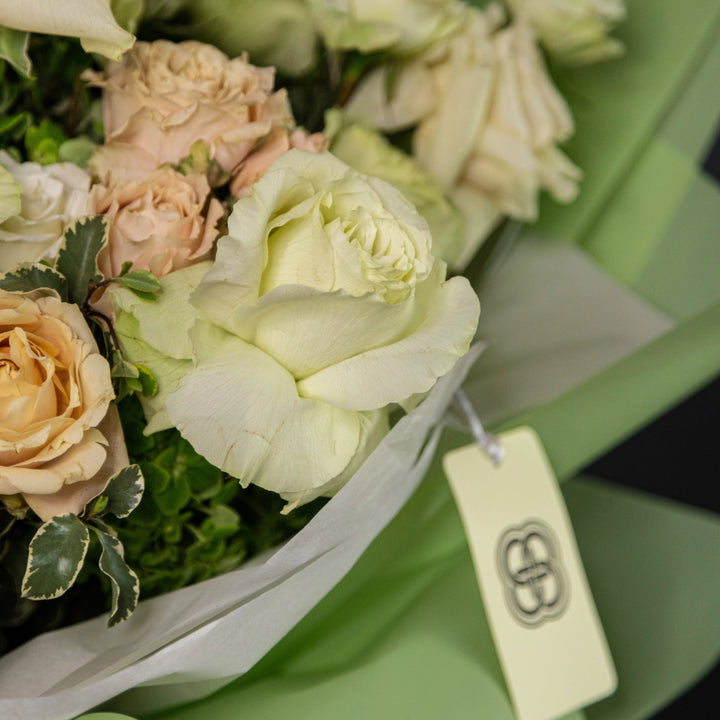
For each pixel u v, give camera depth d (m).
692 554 0.74
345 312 0.55
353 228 0.57
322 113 0.69
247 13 0.65
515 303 0.78
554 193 0.73
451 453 0.65
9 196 0.58
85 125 0.64
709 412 1.16
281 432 0.56
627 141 0.78
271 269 0.56
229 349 0.56
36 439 0.54
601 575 0.74
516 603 0.65
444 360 0.56
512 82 0.70
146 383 0.57
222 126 0.61
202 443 0.55
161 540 0.61
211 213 0.59
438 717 0.63
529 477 0.66
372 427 0.57
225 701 0.63
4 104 0.63
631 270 0.81
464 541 0.68
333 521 0.57
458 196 0.71
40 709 0.56
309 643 0.66
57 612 0.61
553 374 0.75
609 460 1.18
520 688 0.64
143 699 0.61
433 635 0.65
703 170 1.11
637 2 0.78
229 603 0.58
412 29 0.67
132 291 0.57
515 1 0.72
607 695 0.69
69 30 0.59
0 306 0.56
